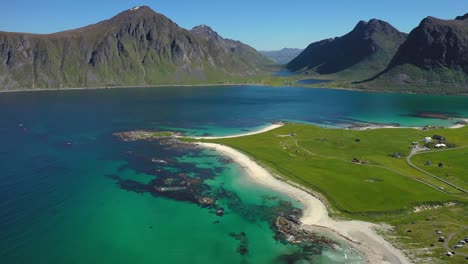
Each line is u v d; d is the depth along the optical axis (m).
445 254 72.81
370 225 86.38
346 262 72.38
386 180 110.56
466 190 103.06
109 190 104.75
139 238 80.00
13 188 104.50
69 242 77.38
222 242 79.19
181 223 86.81
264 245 78.25
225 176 117.25
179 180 113.12
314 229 84.69
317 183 109.19
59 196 99.75
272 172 120.50
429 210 92.75
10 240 77.12
